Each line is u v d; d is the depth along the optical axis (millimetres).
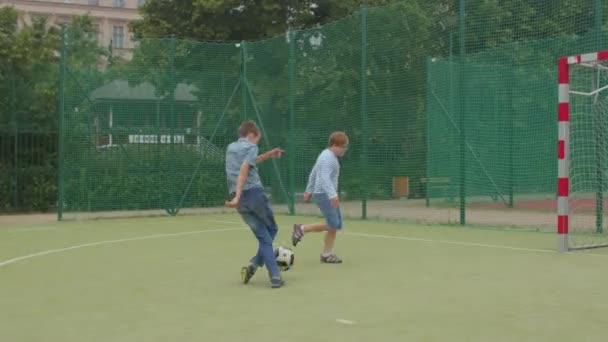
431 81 15734
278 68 17609
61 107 16531
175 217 17141
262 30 23094
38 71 19297
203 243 11656
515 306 6469
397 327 5727
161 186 17766
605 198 12797
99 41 17094
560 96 10242
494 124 15758
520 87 15289
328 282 7859
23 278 8336
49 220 16656
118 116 17250
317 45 16781
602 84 12297
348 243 11398
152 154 17656
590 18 12859
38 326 5934
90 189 16969
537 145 15734
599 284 7551
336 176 9297
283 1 23078
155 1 23812
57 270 8930
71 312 6461
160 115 17734
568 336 5406
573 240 11562
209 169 18359
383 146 15836
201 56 18156
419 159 16094
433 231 13219
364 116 15711
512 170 16219
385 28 15625
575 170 12461
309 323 5906
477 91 15297
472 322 5863
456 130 15812
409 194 16125
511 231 13133
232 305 6684
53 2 60219
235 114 18516
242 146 7664
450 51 15148
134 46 17469
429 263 9180
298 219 16188
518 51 14664
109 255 10297
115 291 7461
